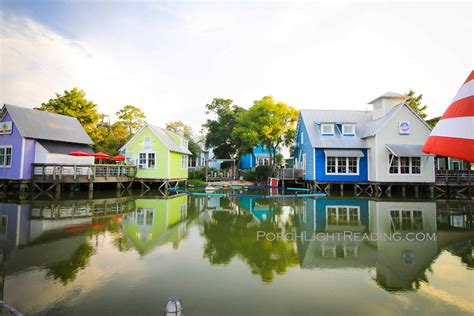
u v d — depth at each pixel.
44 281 5.87
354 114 28.41
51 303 4.98
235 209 14.91
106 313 4.66
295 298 5.21
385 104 25.27
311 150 24.86
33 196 18.81
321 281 5.95
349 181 23.94
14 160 20.72
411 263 7.02
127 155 25.97
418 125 23.12
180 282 5.86
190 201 17.86
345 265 6.86
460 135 3.02
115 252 7.75
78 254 7.55
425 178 22.22
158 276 6.16
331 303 5.05
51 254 7.54
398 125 23.02
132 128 41.38
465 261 7.17
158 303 5.00
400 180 22.42
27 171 20.78
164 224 11.24
